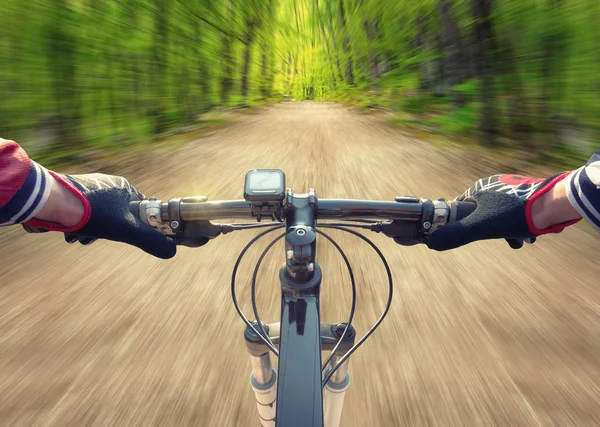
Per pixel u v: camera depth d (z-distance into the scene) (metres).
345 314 3.10
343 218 1.11
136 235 0.91
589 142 7.23
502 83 8.96
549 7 7.82
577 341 2.76
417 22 13.45
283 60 29.81
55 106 8.24
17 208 0.73
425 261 3.70
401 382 2.50
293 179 6.31
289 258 0.89
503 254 3.79
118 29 9.79
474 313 3.05
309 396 0.76
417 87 15.17
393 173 6.53
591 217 0.75
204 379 2.52
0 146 0.72
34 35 7.71
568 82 7.83
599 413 2.25
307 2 32.59
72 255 3.85
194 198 1.07
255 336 1.22
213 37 15.79
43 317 3.06
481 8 9.23
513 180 0.97
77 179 0.88
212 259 3.76
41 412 2.30
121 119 9.95
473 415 2.28
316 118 13.73
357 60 23.28
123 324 2.98
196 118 13.84
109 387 2.46
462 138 9.10
